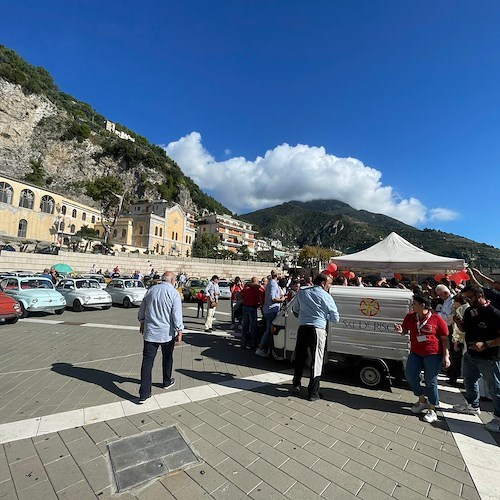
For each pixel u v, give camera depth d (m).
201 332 9.77
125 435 3.45
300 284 8.84
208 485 2.67
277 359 6.50
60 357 6.50
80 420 3.77
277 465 2.99
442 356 4.22
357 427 3.86
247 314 7.86
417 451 3.35
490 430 3.89
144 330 4.62
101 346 7.52
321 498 2.55
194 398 4.55
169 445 3.28
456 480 2.86
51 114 90.12
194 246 80.62
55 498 2.47
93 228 62.22
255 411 4.19
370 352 5.23
